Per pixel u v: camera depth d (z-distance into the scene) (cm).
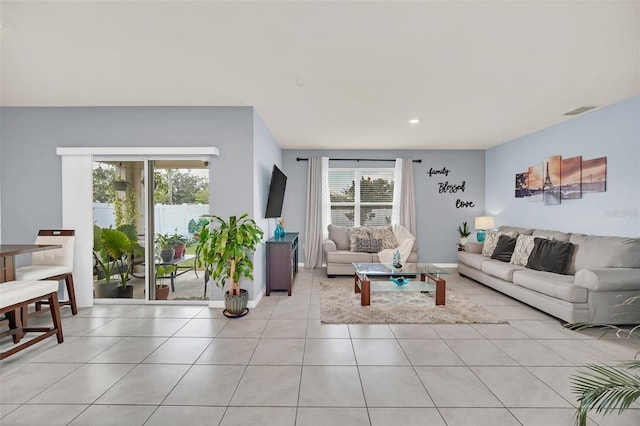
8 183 376
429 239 638
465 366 236
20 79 299
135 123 374
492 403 191
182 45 237
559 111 387
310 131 489
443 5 189
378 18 203
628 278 296
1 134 375
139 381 216
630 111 342
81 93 335
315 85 311
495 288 432
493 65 267
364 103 362
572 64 265
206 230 340
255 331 303
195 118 374
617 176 357
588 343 275
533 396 198
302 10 194
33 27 213
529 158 504
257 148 396
